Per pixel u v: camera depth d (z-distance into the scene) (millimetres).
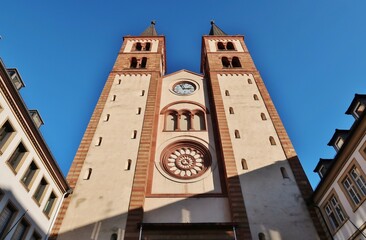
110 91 42906
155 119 39000
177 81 47344
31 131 23125
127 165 31766
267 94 41719
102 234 25484
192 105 41906
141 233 25656
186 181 31422
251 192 28844
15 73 25500
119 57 51812
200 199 29328
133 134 35562
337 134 28047
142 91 42875
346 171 23453
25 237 21922
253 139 34688
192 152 35125
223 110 38875
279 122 36844
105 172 30938
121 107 39656
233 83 44375
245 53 52750
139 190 29094
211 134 37156
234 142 34281
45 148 24672
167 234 25719
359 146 21953
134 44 56969
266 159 32281
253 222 26344
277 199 28297
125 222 26312
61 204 27812
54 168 26375
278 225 26188
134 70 47719
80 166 31609
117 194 28750
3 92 20344
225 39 57781
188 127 39125
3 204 19750
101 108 39469
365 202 21172
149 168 32438
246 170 31109
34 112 28141
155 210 28266
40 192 24984
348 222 22922
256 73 46656
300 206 27766
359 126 21625
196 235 25672
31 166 23984
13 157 21906
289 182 29844
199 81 47469
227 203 28906
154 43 57281
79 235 25438
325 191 26156
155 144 35500
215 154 34469
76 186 29641
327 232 25422
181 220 27484
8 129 21438
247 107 39469
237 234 25438
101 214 27047
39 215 24141
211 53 52625
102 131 35875
